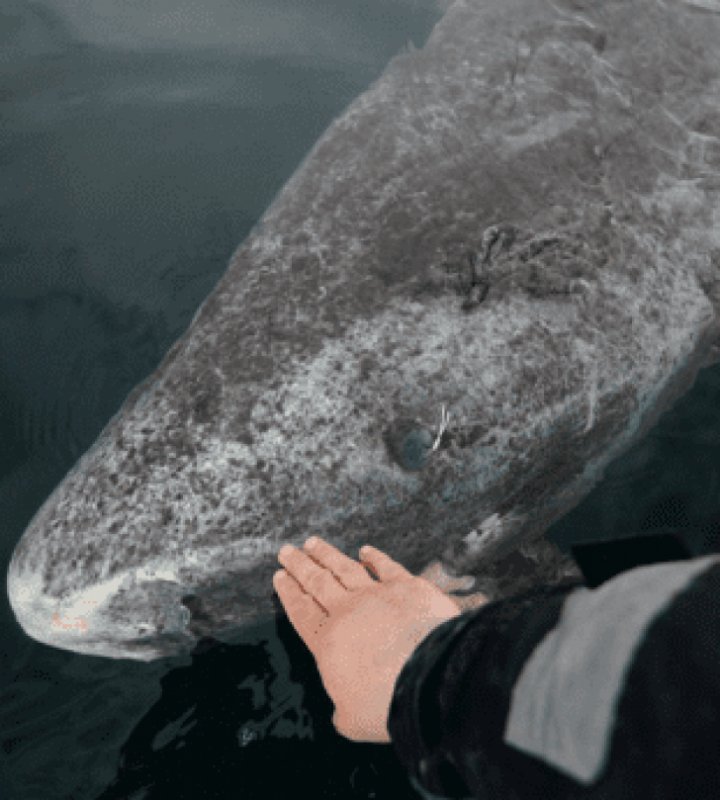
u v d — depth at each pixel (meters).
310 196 2.36
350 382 1.95
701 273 2.41
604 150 2.47
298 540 1.84
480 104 2.53
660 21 2.86
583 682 0.59
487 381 2.01
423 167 2.33
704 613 0.56
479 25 2.81
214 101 3.48
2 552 2.23
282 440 1.88
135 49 3.63
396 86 2.65
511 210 2.25
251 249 2.29
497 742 0.66
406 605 1.29
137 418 1.98
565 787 0.59
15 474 2.41
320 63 3.60
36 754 1.90
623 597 0.61
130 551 1.78
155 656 2.00
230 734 1.92
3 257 2.93
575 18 2.79
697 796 0.52
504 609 0.80
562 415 2.09
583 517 2.28
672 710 0.54
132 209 3.10
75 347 2.72
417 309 2.05
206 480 1.83
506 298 2.11
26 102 3.41
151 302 2.85
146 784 1.85
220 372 1.98
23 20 3.69
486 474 2.01
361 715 1.21
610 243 2.29
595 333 2.16
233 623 1.96
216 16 3.78
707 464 2.35
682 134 2.62
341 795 1.83
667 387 2.34
